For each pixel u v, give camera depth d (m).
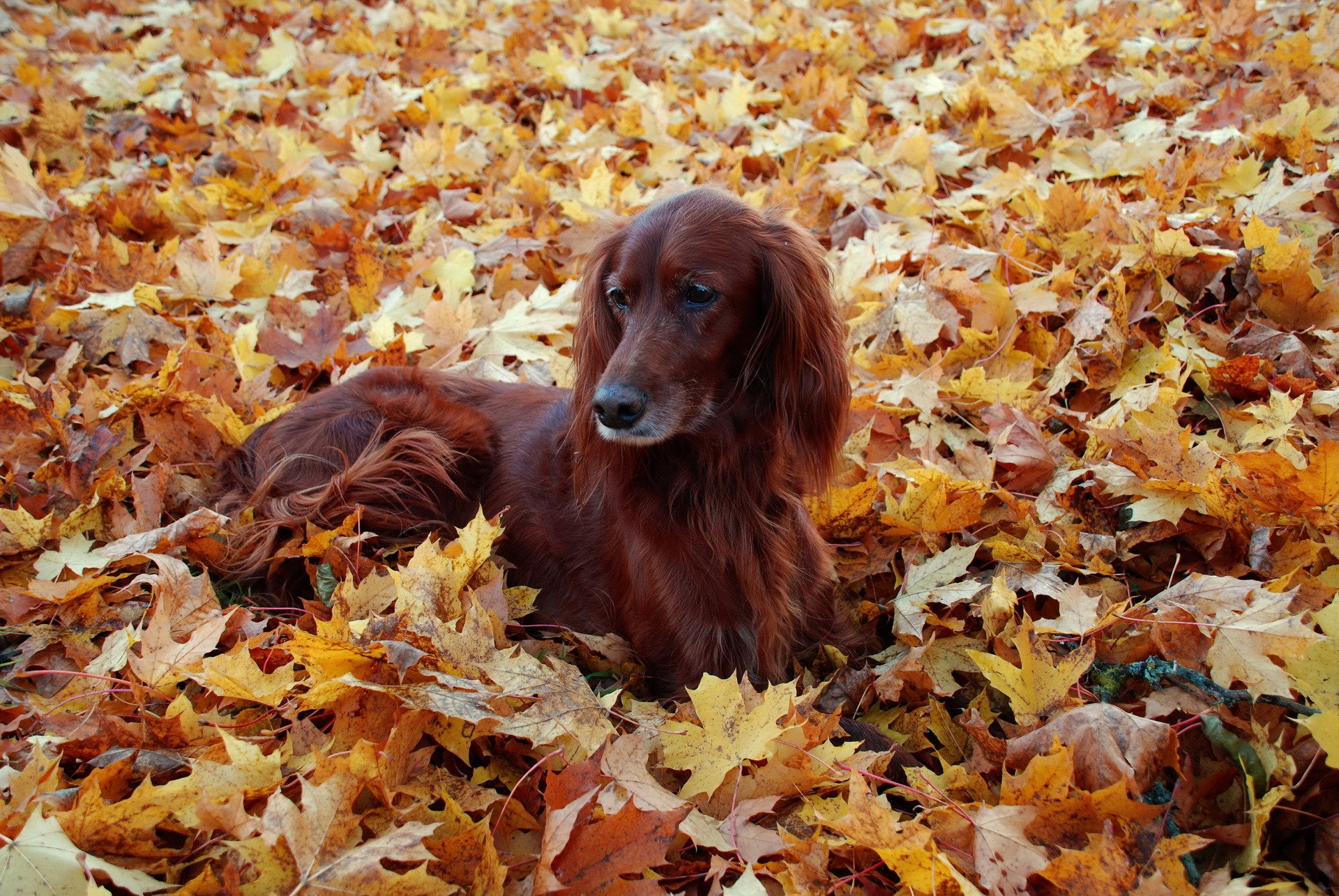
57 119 5.71
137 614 2.60
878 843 1.76
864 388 3.47
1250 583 2.20
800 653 2.79
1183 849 1.68
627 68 6.89
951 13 7.53
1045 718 2.10
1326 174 3.78
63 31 8.38
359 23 8.22
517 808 1.98
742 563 2.62
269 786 1.90
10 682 2.46
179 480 3.16
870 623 2.90
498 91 6.87
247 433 3.40
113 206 4.85
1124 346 3.27
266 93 6.70
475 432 3.28
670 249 2.53
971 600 2.68
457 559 2.48
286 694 2.16
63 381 3.54
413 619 2.19
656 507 2.68
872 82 6.38
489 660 2.21
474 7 9.23
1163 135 4.79
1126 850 1.77
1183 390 3.19
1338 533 2.38
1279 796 1.75
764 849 1.89
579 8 8.62
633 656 2.80
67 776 2.08
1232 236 3.71
